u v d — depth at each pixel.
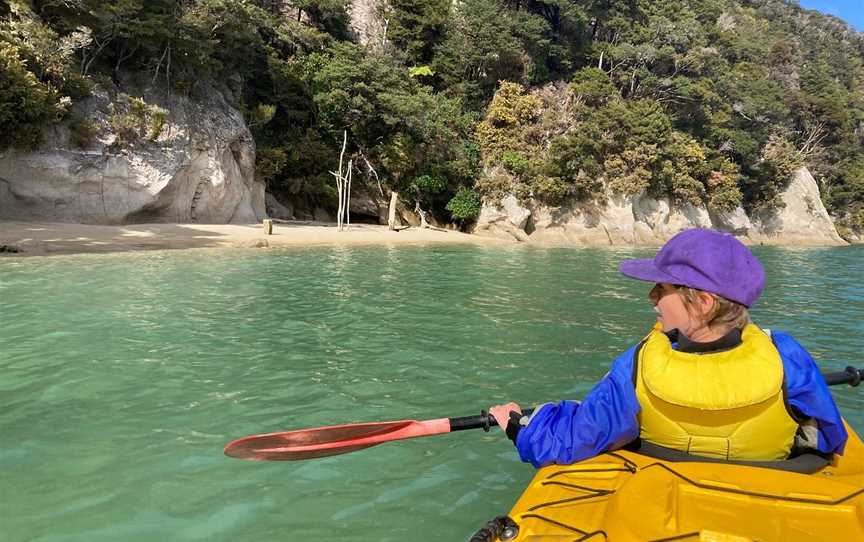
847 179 54.53
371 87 32.38
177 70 25.33
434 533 2.90
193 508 3.09
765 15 85.44
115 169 21.58
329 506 3.15
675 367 2.01
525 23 40.34
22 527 2.87
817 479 1.97
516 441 2.56
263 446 3.02
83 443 3.89
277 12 37.12
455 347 6.73
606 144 35.91
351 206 33.44
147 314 7.99
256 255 16.64
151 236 18.98
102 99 22.06
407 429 2.91
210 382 5.25
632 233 35.81
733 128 47.59
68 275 11.16
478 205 35.66
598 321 8.53
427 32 40.94
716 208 42.16
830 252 34.56
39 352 6.02
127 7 22.48
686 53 47.06
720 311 1.95
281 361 5.98
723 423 1.99
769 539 1.68
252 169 28.14
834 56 75.75
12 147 19.02
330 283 11.68
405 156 33.22
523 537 1.99
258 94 31.50
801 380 1.99
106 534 2.82
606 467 2.24
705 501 1.88
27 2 20.31
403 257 18.52
